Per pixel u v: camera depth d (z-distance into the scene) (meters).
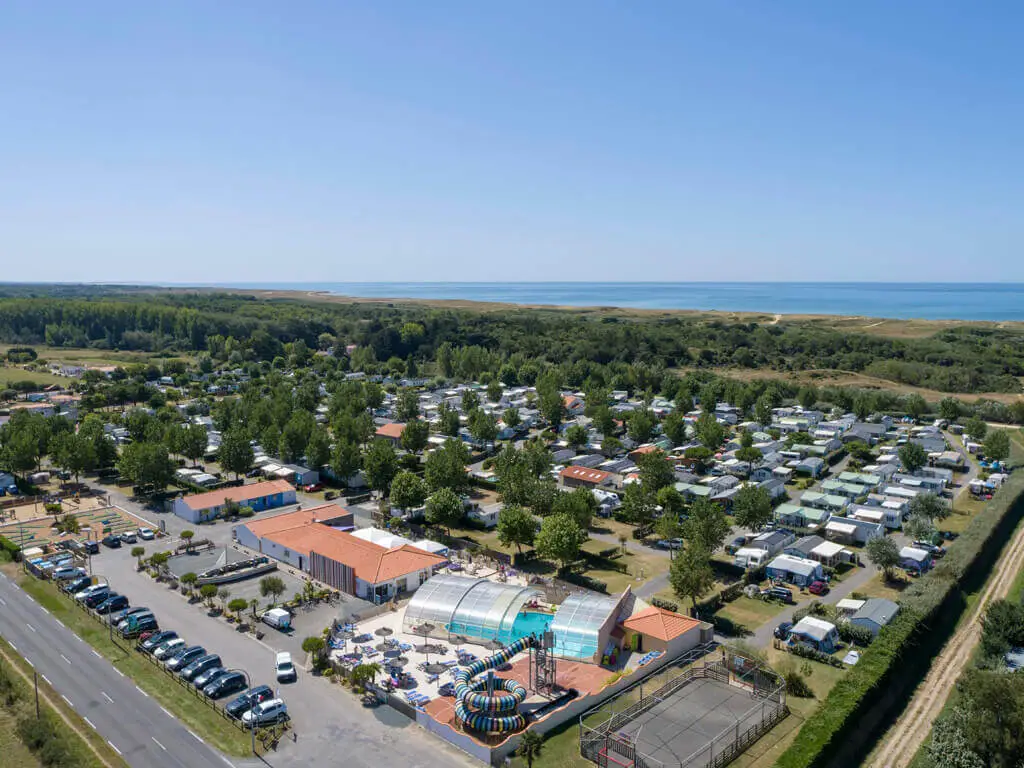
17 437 143.38
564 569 97.62
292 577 96.25
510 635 76.25
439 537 109.94
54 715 61.97
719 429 169.50
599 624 75.19
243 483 142.75
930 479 140.88
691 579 82.19
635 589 92.56
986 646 74.81
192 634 78.31
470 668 66.88
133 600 87.06
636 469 151.25
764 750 58.94
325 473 149.12
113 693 66.25
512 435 188.88
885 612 79.62
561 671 72.00
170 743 58.53
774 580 95.69
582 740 58.41
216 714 63.22
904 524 111.06
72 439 139.38
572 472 145.75
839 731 58.69
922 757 59.28
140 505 127.69
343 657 72.00
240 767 55.59
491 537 113.00
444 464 127.62
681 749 58.06
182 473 146.50
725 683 69.25
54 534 110.69
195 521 118.31
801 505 126.75
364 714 63.66
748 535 110.06
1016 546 109.38
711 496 131.12
